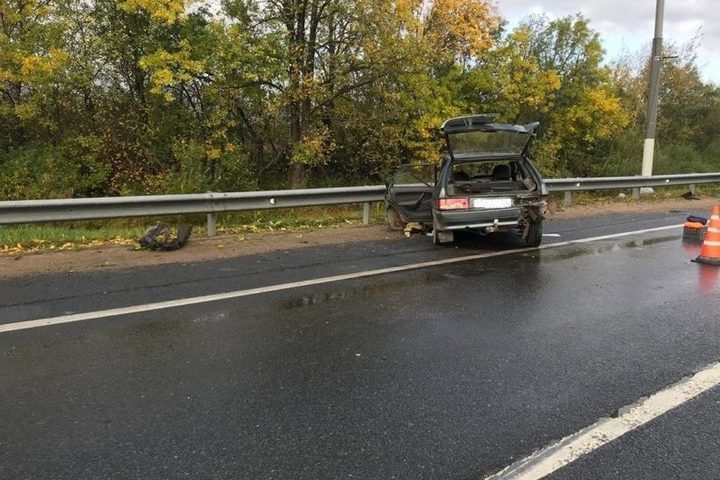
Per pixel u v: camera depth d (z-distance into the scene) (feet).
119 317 17.51
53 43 51.72
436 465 9.90
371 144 58.95
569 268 24.82
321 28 51.75
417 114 59.16
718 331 16.57
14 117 55.26
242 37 48.55
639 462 10.00
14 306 18.45
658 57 57.72
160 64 48.34
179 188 47.62
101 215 29.07
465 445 10.53
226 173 54.65
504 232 34.01
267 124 56.54
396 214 35.04
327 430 11.03
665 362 14.32
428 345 15.43
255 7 50.65
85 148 54.44
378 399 12.30
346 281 22.31
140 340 15.61
